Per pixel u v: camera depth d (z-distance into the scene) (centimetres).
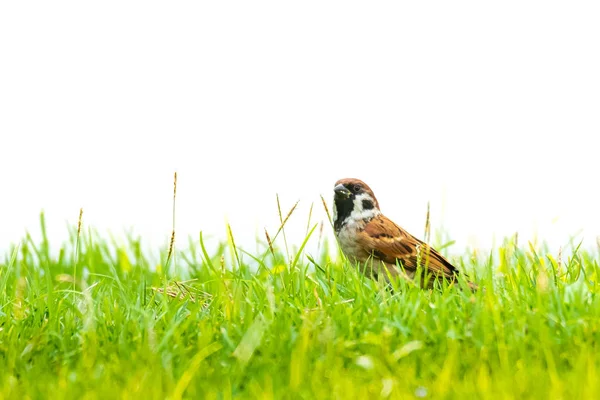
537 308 1073
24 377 955
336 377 920
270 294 1121
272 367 971
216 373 960
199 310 1171
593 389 840
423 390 865
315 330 1043
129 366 972
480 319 1055
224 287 1214
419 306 1121
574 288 1132
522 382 888
